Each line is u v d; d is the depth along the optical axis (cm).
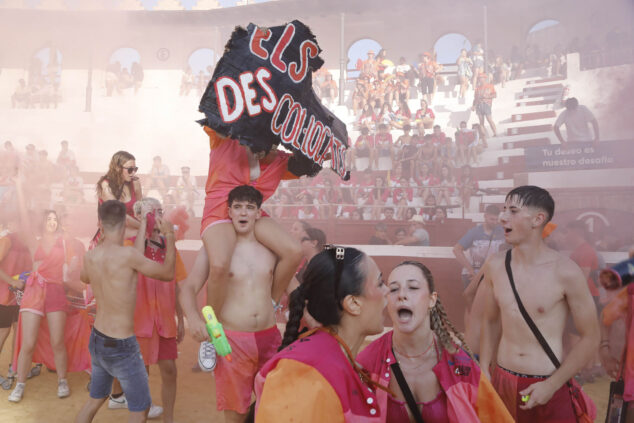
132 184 489
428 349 197
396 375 196
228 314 328
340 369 152
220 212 335
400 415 196
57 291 505
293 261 341
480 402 186
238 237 341
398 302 194
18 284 509
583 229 642
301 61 332
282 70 320
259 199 336
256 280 335
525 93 1608
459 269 845
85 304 533
